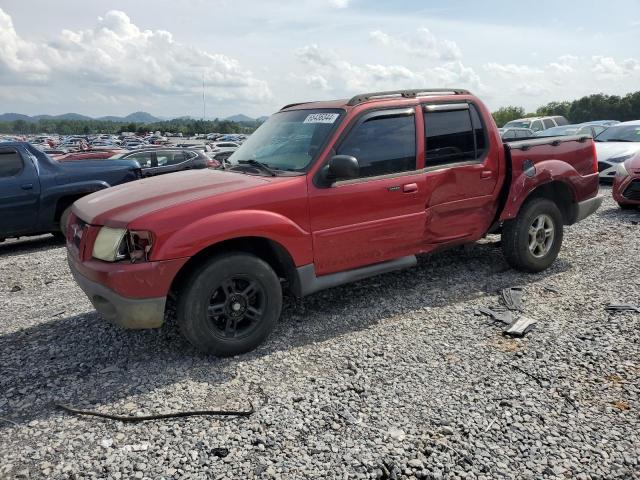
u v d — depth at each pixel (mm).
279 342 4023
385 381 3387
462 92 5047
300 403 3150
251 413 3049
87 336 4254
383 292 5051
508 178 5137
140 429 2920
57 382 3484
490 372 3469
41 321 4664
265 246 4133
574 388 3240
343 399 3184
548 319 4301
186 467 2582
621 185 8688
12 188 7859
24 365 3760
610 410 3000
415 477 2494
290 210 3873
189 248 3443
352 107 4293
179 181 4152
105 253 3484
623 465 2555
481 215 5094
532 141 5445
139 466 2596
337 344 3959
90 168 8656
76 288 5727
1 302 5312
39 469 2596
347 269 4312
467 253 6309
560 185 5594
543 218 5383
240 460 2633
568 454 2639
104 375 3570
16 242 9180
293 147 4328
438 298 4859
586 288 5008
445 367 3555
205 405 3150
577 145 5656
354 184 4184
